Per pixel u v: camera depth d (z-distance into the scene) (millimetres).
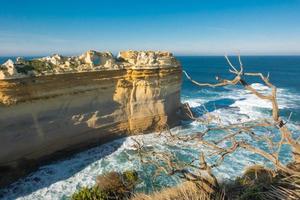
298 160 7180
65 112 24781
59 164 23297
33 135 22359
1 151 20391
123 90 28906
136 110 29875
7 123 20781
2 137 20469
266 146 21672
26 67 22125
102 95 27547
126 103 29359
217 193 6742
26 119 21938
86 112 26344
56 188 19750
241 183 7891
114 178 16562
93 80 26344
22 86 21156
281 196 6320
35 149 22547
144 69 29281
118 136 28812
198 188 7102
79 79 25188
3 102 20297
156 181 16891
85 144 26250
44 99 23000
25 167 21797
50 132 23609
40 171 22047
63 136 24609
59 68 23828
